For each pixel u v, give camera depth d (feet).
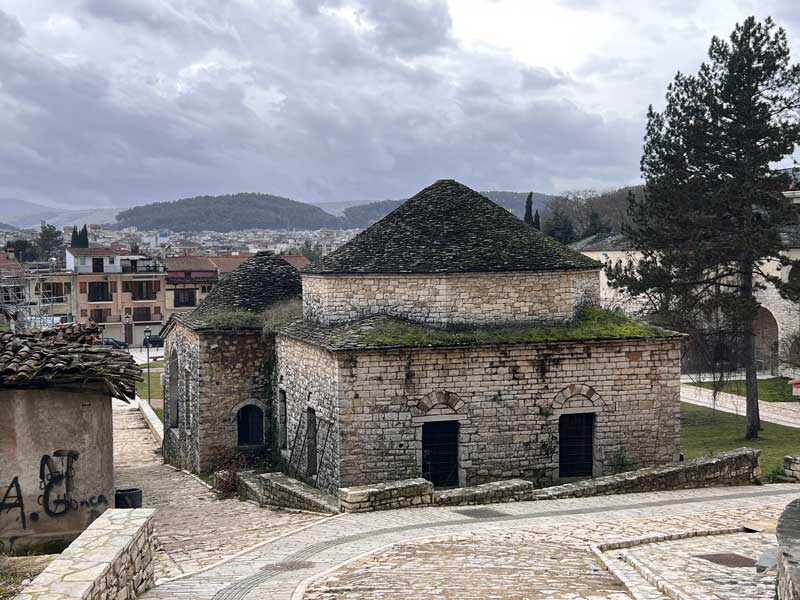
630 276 137.69
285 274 117.80
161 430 154.20
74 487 58.13
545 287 87.92
